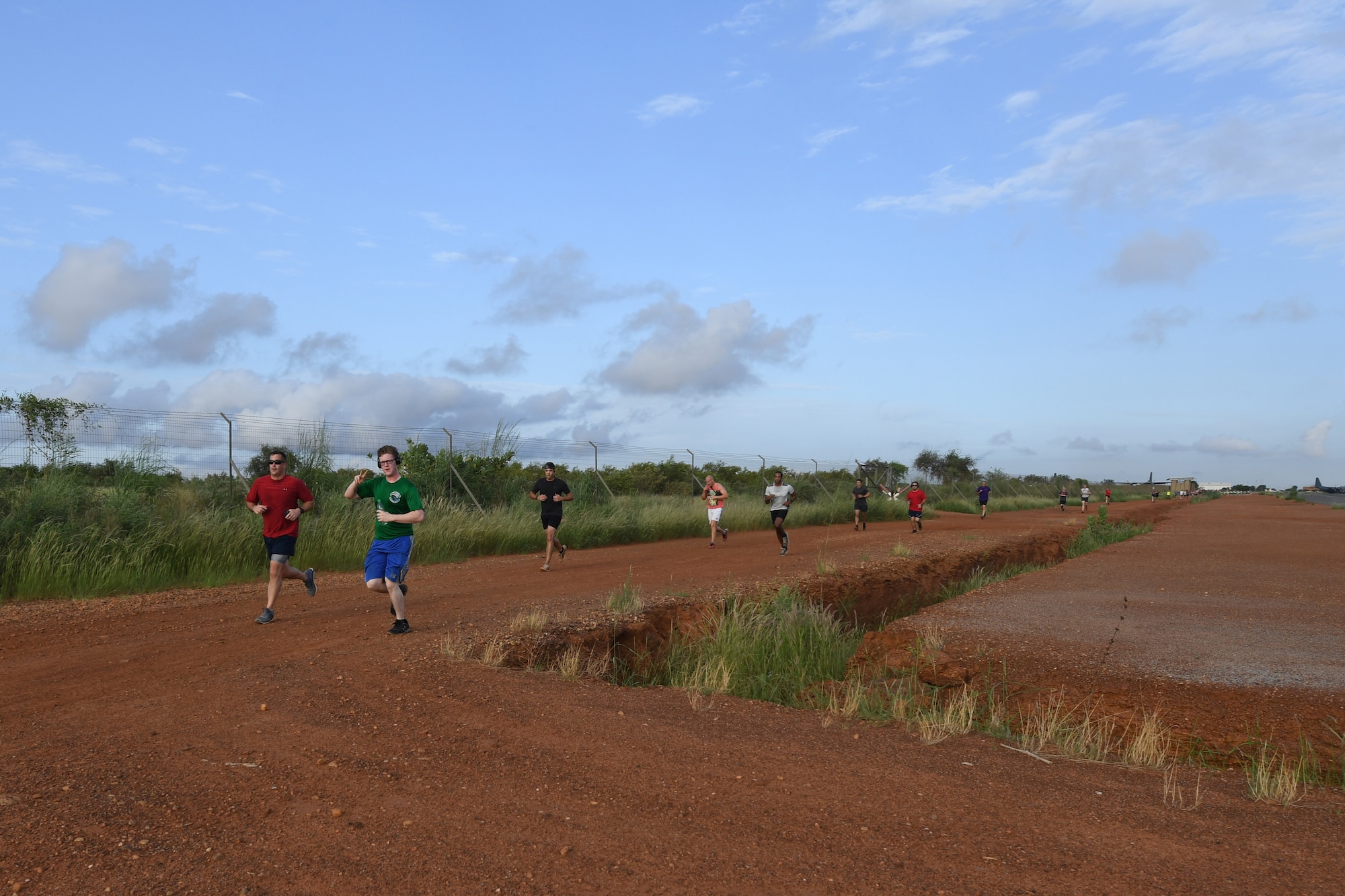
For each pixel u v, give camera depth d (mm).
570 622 8211
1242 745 5227
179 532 12172
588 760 4359
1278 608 10023
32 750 4340
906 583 13227
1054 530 25047
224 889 2896
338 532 13734
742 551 17469
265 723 4879
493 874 3029
